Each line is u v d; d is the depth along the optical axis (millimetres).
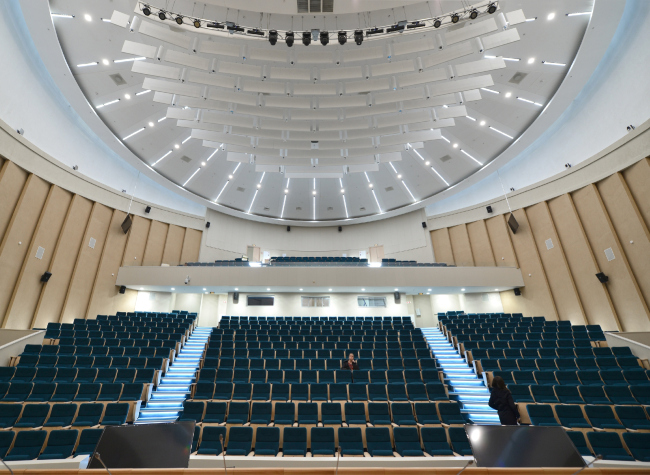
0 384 5301
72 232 10203
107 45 8172
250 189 15461
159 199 14211
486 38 7410
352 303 13344
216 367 7094
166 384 6605
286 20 7816
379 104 9414
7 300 8062
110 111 10078
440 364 7680
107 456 1958
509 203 12727
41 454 3814
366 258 17172
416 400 5656
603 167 9523
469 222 14148
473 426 2131
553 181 11211
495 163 12258
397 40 8250
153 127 11133
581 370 6297
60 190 9891
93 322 9305
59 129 10070
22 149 8555
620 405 5023
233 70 7957
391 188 15375
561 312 10586
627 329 8703
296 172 12180
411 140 10555
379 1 6801
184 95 8641
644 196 8453
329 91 8750
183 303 13453
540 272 11352
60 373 6078
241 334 9055
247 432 4336
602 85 9578
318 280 12102
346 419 4930
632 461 3727
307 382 6414
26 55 8602
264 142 10680
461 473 1888
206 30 6922
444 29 7844
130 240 12367
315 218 17875
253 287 12273
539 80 9227
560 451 1986
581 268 10102
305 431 4348
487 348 8031
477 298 13375
